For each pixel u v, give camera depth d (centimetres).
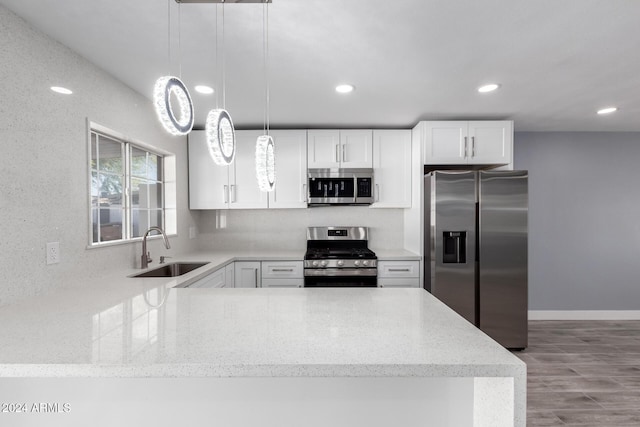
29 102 152
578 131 378
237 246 376
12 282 143
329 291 161
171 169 310
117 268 218
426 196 309
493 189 293
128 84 228
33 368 84
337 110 289
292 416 111
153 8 144
